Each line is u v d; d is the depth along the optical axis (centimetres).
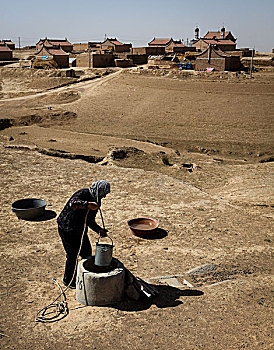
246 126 4047
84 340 479
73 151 2467
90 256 600
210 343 480
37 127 3784
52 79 6762
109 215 1000
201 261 745
